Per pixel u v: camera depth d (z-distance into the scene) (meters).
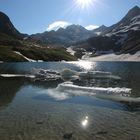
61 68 113.38
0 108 28.81
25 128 21.28
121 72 87.81
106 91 38.53
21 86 48.09
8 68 105.75
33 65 135.88
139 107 29.41
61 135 19.62
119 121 23.55
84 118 24.56
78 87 41.34
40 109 28.31
